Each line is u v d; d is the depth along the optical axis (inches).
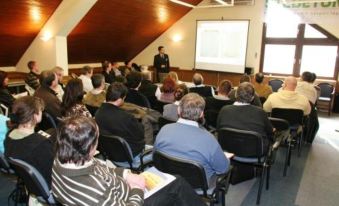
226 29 326.0
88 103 135.4
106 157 96.5
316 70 298.5
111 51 346.6
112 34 303.1
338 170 138.3
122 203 49.4
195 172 72.0
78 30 262.8
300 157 153.5
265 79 305.0
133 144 95.1
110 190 49.0
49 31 244.5
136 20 298.8
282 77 305.0
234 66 327.3
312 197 112.3
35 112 71.6
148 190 60.5
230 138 99.5
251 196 110.7
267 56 318.7
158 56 319.9
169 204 60.2
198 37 346.0
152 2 275.9
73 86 113.3
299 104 142.4
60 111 117.4
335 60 287.1
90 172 48.3
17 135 70.2
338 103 273.4
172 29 365.7
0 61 262.2
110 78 263.4
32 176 63.9
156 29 350.3
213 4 331.3
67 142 46.7
